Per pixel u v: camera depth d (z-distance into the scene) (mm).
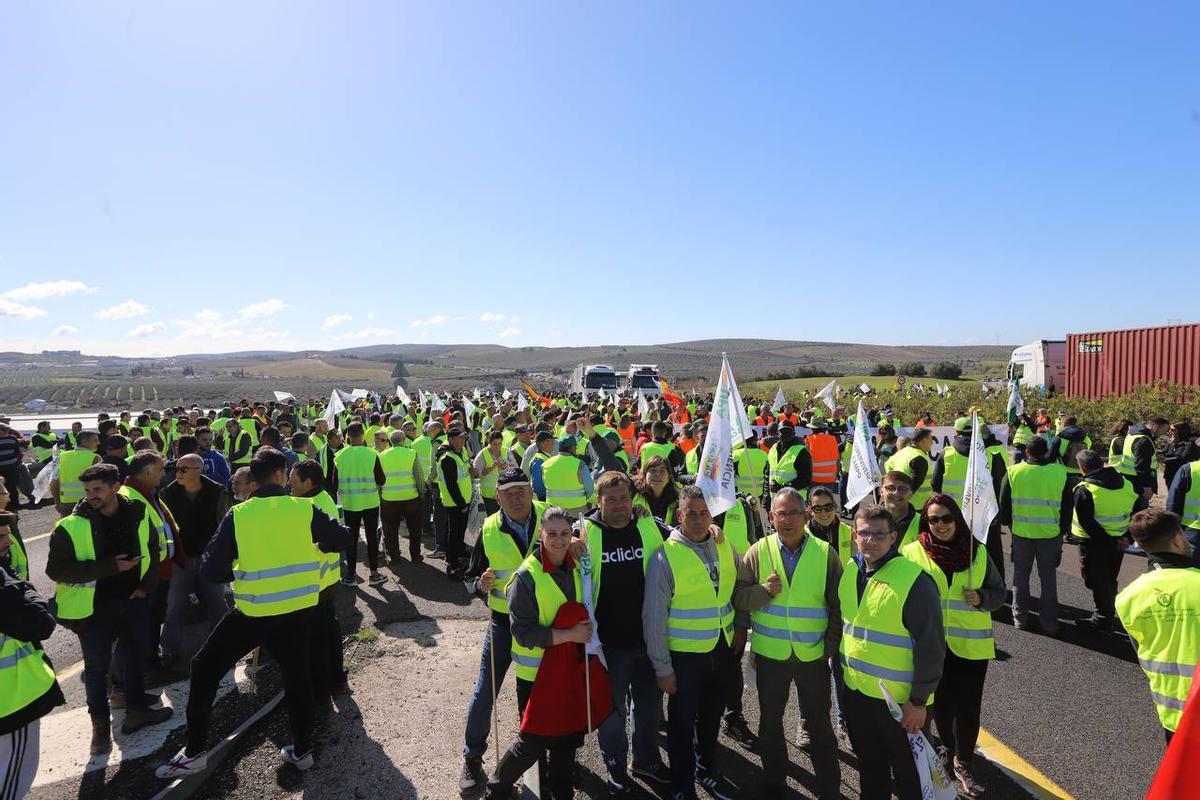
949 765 4051
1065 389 22406
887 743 3348
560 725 3457
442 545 9930
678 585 3756
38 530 12000
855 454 6543
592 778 4160
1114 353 20672
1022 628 6559
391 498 8828
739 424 5652
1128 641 6230
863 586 3480
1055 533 6293
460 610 7109
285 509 4176
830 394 22812
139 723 4602
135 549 4453
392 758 4277
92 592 4309
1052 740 4469
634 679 4004
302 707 4152
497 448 9148
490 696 4102
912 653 3328
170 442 14328
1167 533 3328
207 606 5875
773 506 3865
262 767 4180
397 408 22234
